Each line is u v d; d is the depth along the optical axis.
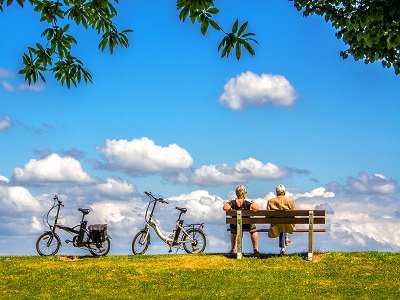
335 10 17.09
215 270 14.45
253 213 15.64
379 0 15.78
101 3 10.57
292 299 11.70
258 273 14.12
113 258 16.00
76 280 13.62
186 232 16.98
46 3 10.87
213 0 9.20
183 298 11.91
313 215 15.41
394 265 14.70
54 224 16.58
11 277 14.01
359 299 11.60
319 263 15.00
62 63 11.25
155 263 15.31
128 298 11.98
